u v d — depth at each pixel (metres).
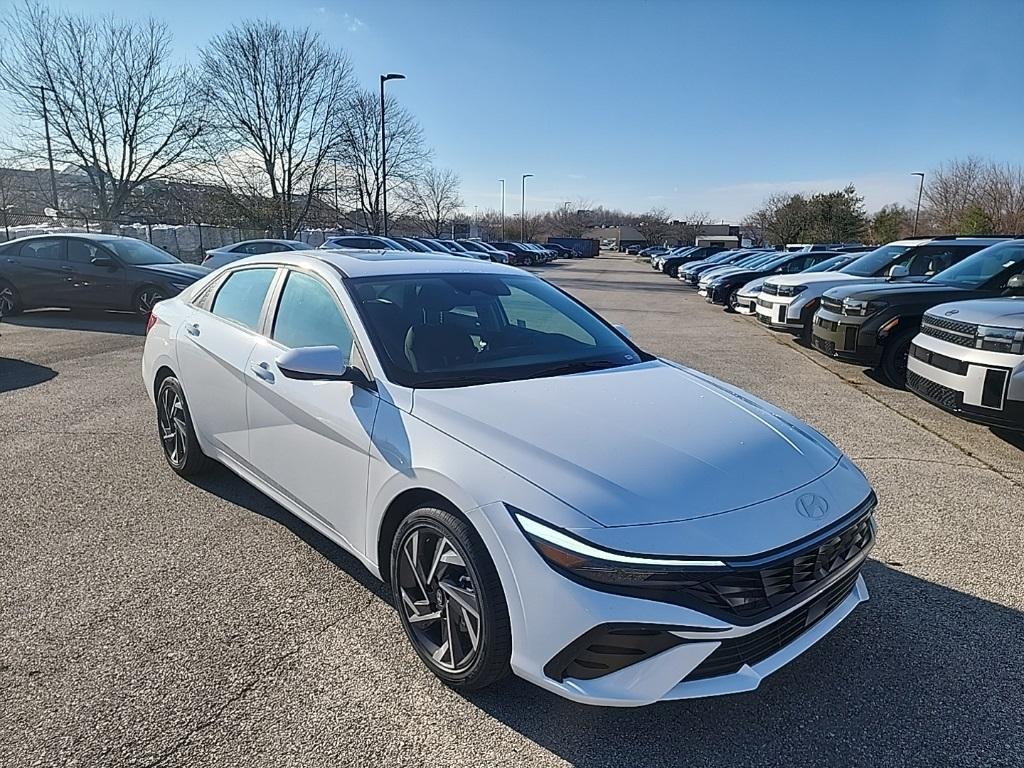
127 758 2.17
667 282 30.28
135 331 10.97
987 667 2.75
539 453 2.36
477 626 2.37
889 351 7.67
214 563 3.44
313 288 3.48
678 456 2.41
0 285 12.30
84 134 33.28
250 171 38.59
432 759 2.22
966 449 5.52
